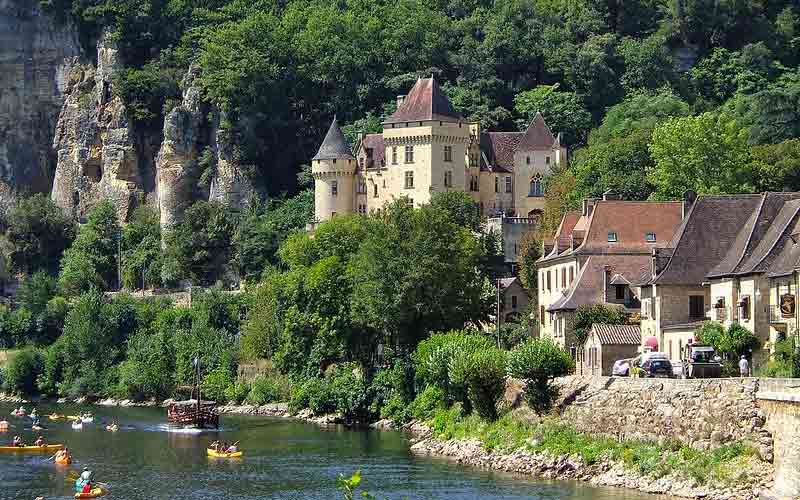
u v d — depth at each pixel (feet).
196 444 574.97
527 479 449.89
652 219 611.88
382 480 458.50
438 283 637.30
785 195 496.23
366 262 649.61
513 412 503.20
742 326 469.98
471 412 540.52
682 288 515.50
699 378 428.56
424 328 641.81
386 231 654.94
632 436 434.30
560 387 485.97
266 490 458.50
